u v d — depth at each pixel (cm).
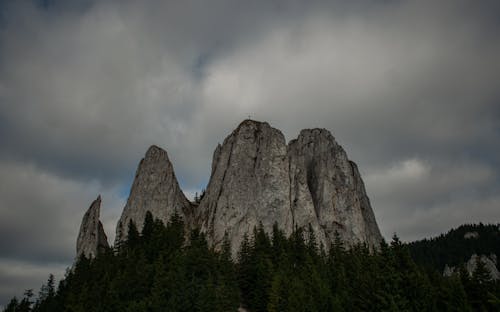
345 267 11700
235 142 17662
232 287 10406
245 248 12450
